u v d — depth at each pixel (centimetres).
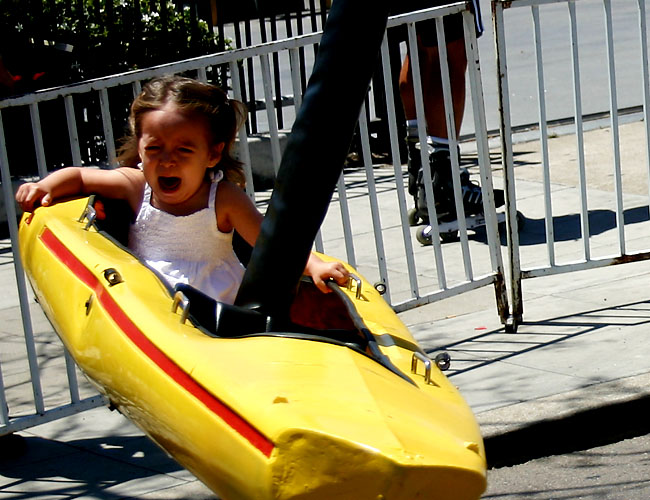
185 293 367
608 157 1070
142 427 351
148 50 1016
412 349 374
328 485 267
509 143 622
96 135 993
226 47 1089
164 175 449
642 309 660
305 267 395
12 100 520
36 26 950
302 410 282
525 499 477
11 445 520
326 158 365
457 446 281
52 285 425
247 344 331
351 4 357
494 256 638
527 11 2228
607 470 501
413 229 884
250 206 467
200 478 313
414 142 848
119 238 480
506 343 624
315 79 363
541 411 528
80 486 486
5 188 514
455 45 818
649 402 539
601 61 1619
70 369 527
